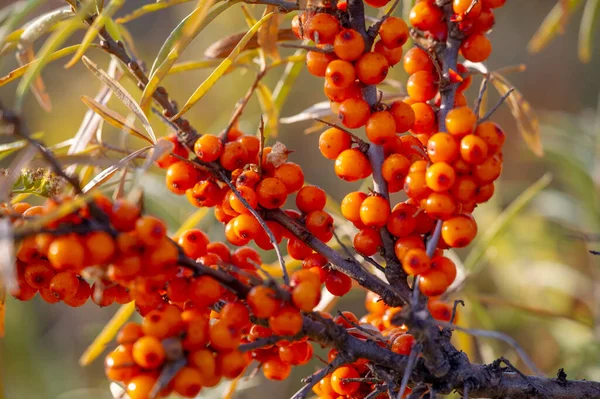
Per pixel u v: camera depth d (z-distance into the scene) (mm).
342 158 443
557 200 743
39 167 437
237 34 494
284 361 452
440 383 445
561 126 798
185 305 434
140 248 410
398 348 447
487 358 581
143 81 477
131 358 413
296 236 451
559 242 788
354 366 458
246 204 440
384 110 443
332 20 437
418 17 451
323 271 453
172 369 409
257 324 433
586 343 637
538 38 611
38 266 431
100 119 500
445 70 449
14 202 461
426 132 453
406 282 448
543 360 765
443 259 434
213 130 716
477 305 575
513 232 758
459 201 434
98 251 405
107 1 841
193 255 442
